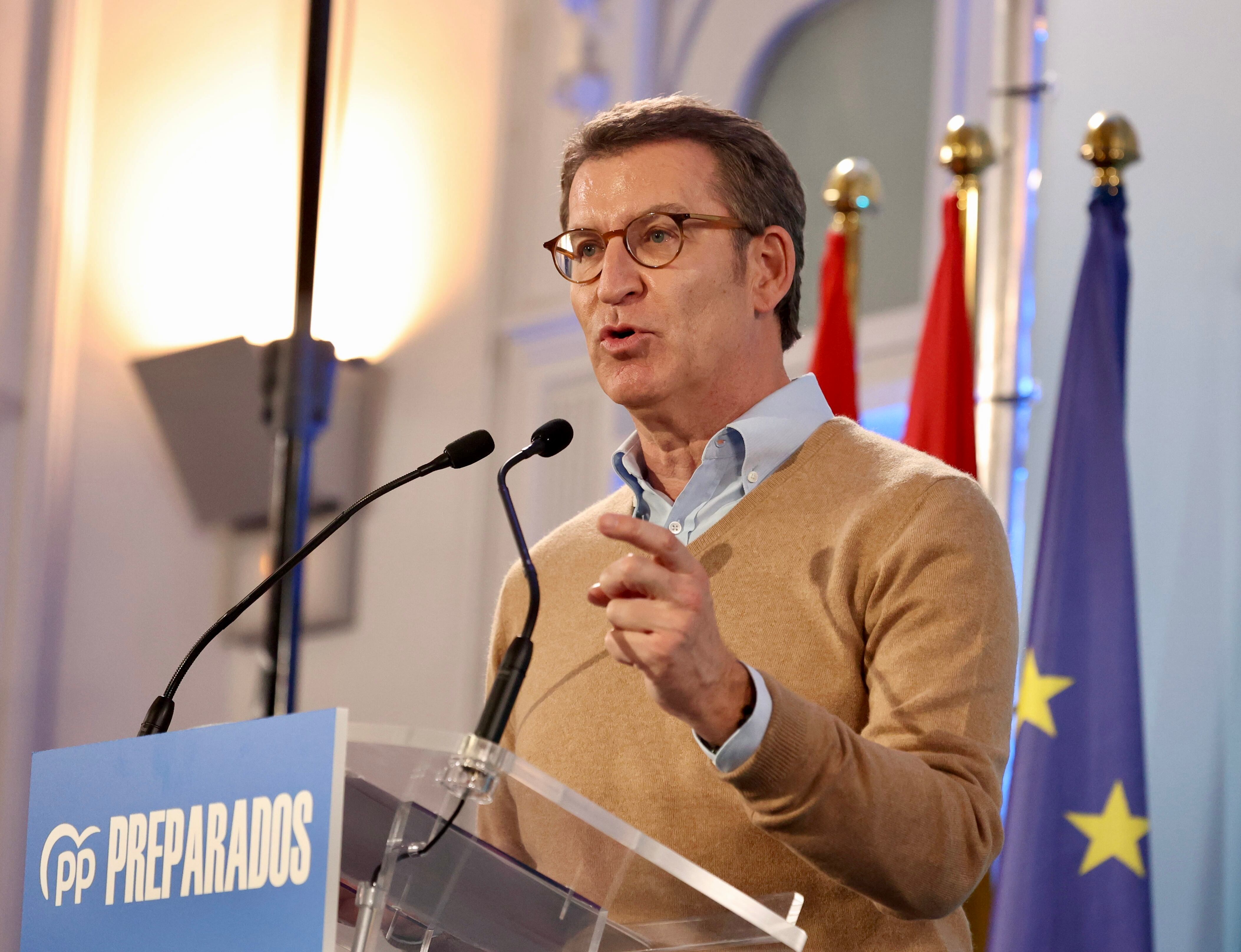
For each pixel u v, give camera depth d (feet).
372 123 33.45
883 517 9.56
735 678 7.30
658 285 10.21
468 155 32.14
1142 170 20.45
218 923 6.42
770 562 9.92
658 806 9.50
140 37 33.73
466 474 30.71
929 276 25.05
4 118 32.12
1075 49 21.71
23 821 30.01
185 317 32.83
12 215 32.09
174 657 31.42
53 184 32.45
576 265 10.66
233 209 33.19
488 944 7.15
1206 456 18.99
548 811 6.42
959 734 8.47
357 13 34.19
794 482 10.21
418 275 32.17
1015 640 9.16
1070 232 21.38
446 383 31.30
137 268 32.99
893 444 10.39
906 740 8.52
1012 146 19.36
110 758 7.16
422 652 30.40
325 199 33.09
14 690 30.73
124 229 33.04
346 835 6.51
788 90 28.48
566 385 29.99
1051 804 16.29
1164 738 18.63
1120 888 15.87
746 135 10.64
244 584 31.24
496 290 31.22
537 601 7.67
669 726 9.68
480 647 29.84
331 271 32.63
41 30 32.83
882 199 26.53
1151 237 20.17
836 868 7.69
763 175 10.65
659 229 10.32
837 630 9.50
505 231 31.48
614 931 6.92
